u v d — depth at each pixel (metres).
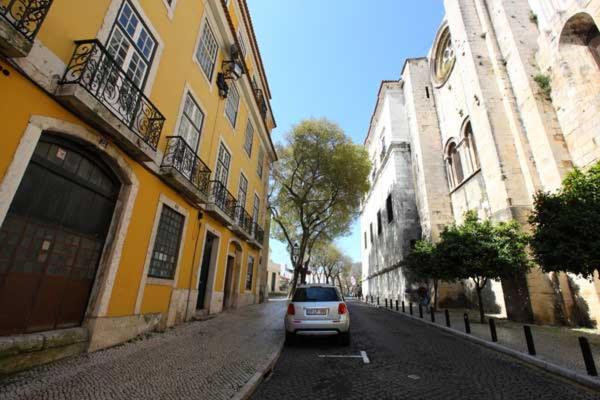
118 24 5.82
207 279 11.01
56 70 4.43
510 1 13.76
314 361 5.53
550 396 3.82
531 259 9.75
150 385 3.68
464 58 15.37
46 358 4.25
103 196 5.73
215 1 10.34
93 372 4.00
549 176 10.88
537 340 7.18
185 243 8.70
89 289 5.35
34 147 4.06
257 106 16.36
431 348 6.75
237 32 13.72
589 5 9.92
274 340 6.96
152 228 6.94
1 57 3.68
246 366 4.73
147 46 6.79
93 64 4.98
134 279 6.27
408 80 23.61
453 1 16.73
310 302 7.00
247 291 16.48
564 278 9.90
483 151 13.54
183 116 8.59
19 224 4.11
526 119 12.16
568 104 10.81
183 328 7.71
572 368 4.73
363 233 41.75
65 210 4.87
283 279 62.94
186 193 8.44
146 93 6.65
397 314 15.38
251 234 15.75
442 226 18.50
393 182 23.97
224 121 11.98
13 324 3.98
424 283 19.42
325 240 27.80
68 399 3.11
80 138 4.84
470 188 16.31
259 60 17.22
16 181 3.80
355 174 22.11
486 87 13.76
